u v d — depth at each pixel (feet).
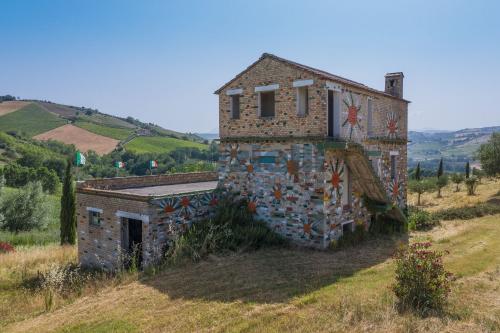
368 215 64.80
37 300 44.80
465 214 80.48
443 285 32.09
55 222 127.54
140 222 59.93
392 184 73.56
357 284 39.29
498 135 128.57
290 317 31.58
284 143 56.59
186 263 48.37
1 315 40.91
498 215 81.25
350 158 57.82
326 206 53.88
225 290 39.14
